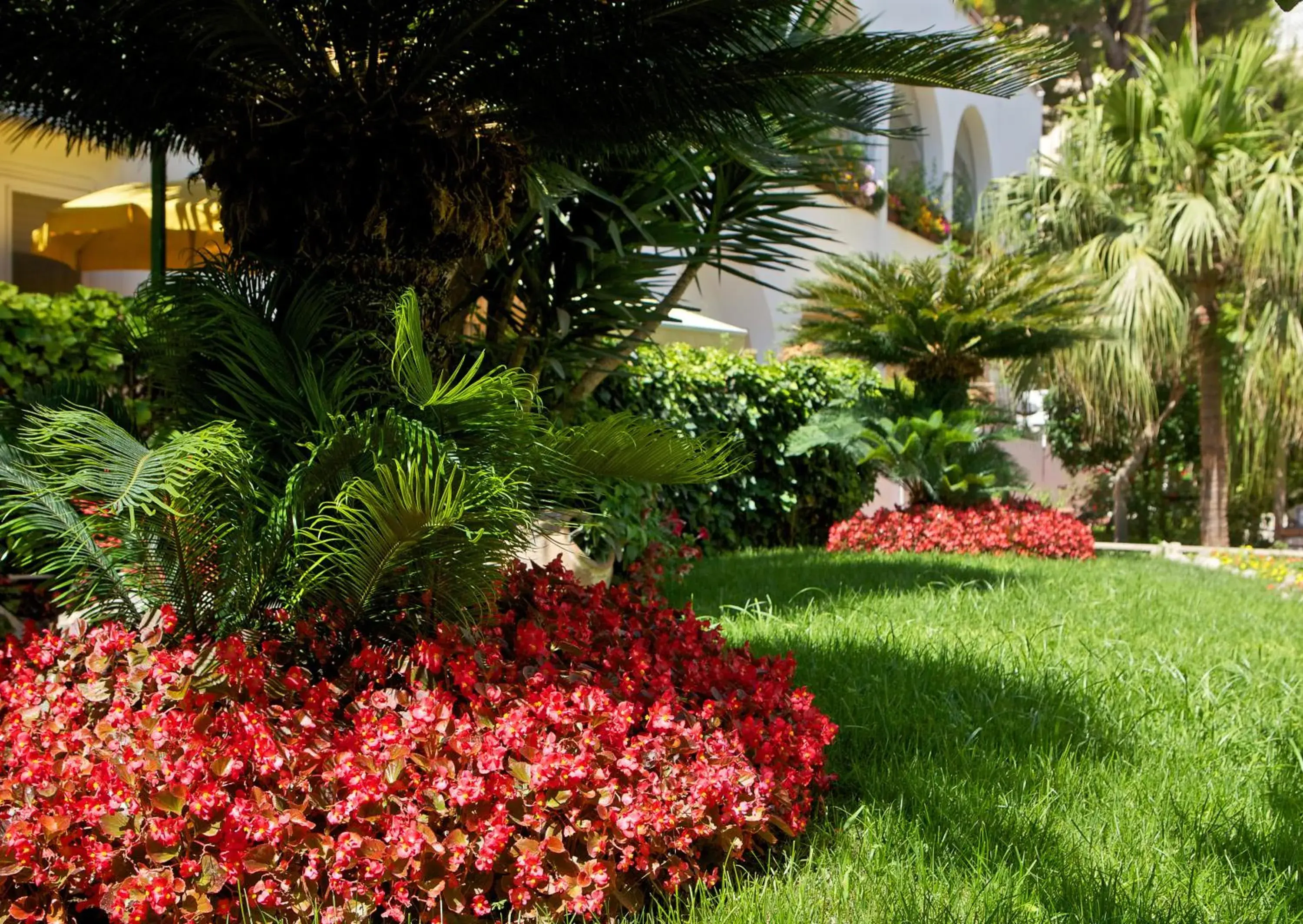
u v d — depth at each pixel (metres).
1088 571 8.80
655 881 2.46
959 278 10.31
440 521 2.42
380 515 2.43
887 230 15.84
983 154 19.95
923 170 17.25
